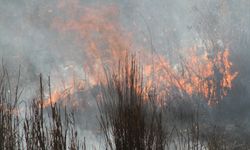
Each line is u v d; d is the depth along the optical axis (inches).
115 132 369.7
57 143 365.1
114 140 371.9
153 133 375.9
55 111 374.0
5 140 370.3
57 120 368.8
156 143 374.0
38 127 369.7
